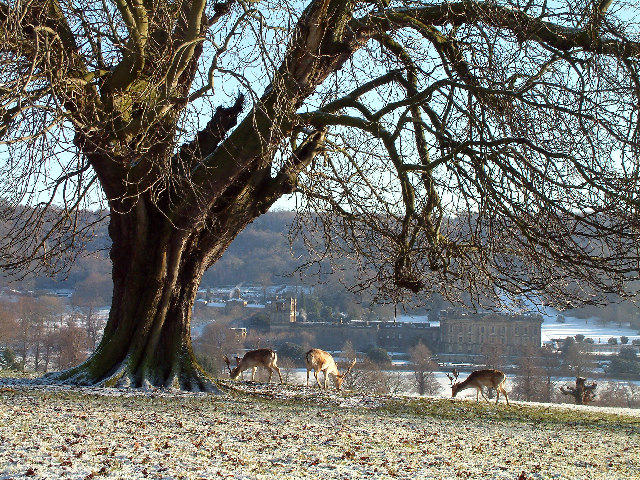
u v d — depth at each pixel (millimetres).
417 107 14586
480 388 19078
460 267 13367
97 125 11109
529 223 11430
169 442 7336
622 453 9875
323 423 10289
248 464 6410
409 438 9398
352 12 13906
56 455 6117
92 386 12977
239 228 14758
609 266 10891
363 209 14555
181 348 14016
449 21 13461
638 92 10766
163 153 12117
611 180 10656
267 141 13039
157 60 11570
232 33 10961
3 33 10289
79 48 12125
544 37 12688
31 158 11836
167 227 13539
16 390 11914
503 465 7730
